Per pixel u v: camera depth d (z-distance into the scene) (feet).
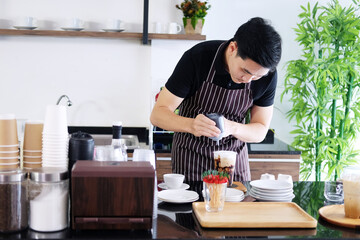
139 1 14.26
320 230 5.70
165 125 8.11
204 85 8.45
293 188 7.85
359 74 13.46
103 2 14.20
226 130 7.97
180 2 14.21
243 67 6.81
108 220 5.43
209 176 6.11
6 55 14.24
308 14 13.52
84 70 14.51
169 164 12.55
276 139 14.67
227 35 14.48
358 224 5.79
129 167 5.54
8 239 5.10
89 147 6.05
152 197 5.44
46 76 14.42
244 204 6.51
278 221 5.73
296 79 14.79
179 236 5.33
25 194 5.43
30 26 13.46
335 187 7.07
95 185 5.37
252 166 12.67
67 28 13.57
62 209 5.44
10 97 14.37
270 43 6.47
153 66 14.28
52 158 5.97
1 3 13.93
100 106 14.67
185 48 14.25
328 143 13.82
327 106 14.73
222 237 5.34
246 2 14.44
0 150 5.96
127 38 14.39
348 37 13.23
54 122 5.97
